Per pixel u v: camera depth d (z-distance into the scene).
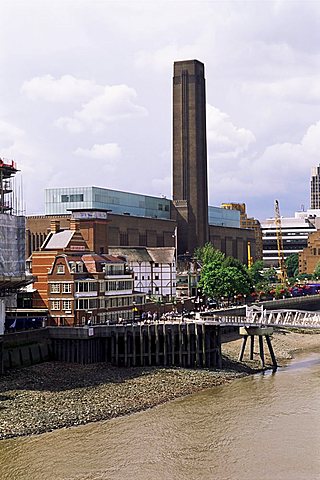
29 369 117.31
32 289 146.12
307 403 104.06
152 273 193.38
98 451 82.38
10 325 126.25
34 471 76.38
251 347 138.38
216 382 118.69
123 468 77.19
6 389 105.31
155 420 95.25
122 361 125.75
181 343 127.62
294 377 123.75
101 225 163.88
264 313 136.88
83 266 138.38
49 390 106.38
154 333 128.25
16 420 91.44
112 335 126.19
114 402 102.31
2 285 127.69
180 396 109.19
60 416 94.25
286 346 159.00
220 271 197.50
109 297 142.88
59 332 125.56
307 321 152.25
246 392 111.75
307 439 86.62
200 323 128.25
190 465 78.06
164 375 120.12
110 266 145.62
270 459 79.75
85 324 133.38
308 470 76.38
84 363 124.62
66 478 74.50
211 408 101.62
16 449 82.75
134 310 151.62
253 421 94.62
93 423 93.44
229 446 84.25
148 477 74.62
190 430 90.56
